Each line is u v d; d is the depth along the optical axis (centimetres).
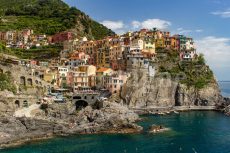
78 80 18675
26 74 16225
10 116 12131
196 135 12444
